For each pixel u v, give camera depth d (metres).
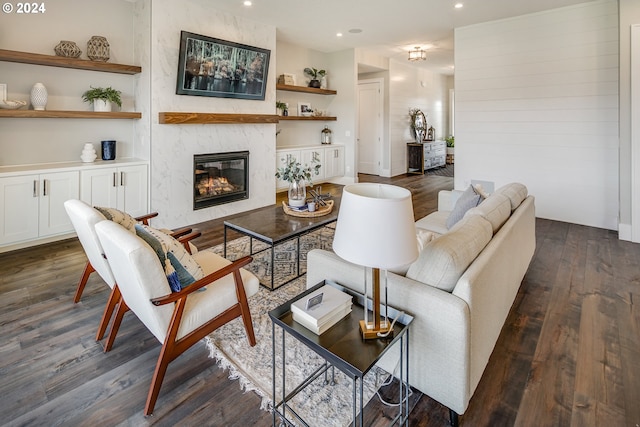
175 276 1.73
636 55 3.85
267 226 3.08
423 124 9.55
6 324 2.34
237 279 2.00
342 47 6.93
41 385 1.80
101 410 1.65
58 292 2.79
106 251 1.76
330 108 7.59
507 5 4.53
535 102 4.91
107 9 4.21
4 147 3.71
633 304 2.62
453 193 3.63
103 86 4.28
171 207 4.51
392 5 4.51
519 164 5.13
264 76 5.28
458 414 1.51
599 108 4.48
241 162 5.27
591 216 4.66
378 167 8.87
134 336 2.24
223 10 4.65
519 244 2.45
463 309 1.41
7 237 3.41
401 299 1.57
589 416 1.61
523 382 1.83
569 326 2.35
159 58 4.17
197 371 1.92
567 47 4.61
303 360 2.00
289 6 4.53
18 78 3.70
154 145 4.27
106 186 3.98
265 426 1.57
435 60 8.27
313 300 1.50
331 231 4.38
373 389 1.78
